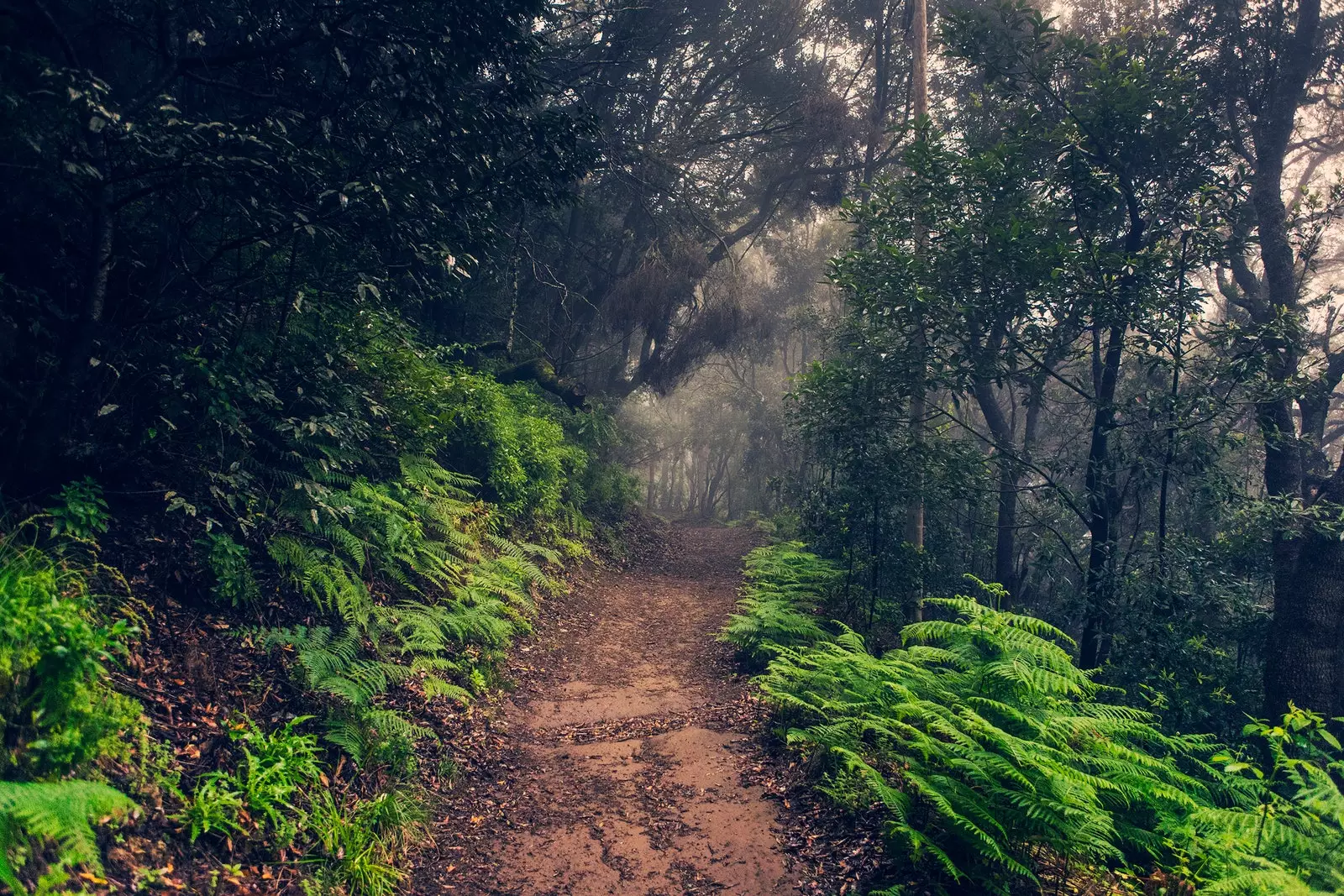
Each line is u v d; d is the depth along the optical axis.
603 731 6.72
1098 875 4.32
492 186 6.88
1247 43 11.43
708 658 9.30
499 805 5.12
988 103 11.23
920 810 4.54
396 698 5.78
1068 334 8.73
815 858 4.46
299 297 5.74
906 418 9.59
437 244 6.18
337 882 3.66
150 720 3.71
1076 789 3.92
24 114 4.16
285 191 5.24
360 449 7.47
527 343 17.59
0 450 4.40
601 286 20.55
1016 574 13.85
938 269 8.98
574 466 15.44
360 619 5.75
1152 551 8.64
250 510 5.72
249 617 5.14
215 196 5.17
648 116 19.17
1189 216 8.73
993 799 4.23
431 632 6.12
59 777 2.91
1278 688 8.56
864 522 11.04
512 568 9.14
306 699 4.77
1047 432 17.34
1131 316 7.94
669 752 6.09
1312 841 3.76
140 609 4.39
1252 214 10.91
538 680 7.84
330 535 6.33
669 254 18.89
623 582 14.35
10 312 4.80
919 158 9.24
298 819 3.84
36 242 5.21
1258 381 8.23
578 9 17.03
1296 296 10.75
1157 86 8.79
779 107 20.11
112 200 4.62
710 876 4.38
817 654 6.75
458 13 5.83
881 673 5.78
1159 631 7.96
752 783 5.51
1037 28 9.05
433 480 8.64
